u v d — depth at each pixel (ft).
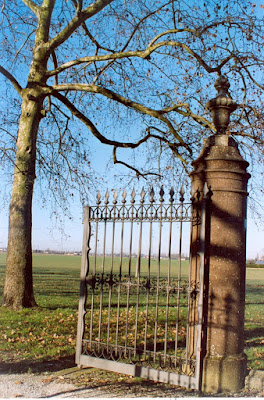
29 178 32.50
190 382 15.72
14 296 30.96
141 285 17.53
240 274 17.57
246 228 18.48
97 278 19.26
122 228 18.37
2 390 15.02
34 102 33.14
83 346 19.16
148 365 17.34
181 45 31.65
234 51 32.40
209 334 16.93
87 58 33.12
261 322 35.45
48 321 28.12
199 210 17.07
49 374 17.52
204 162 18.20
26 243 31.78
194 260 17.80
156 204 17.28
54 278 72.18
